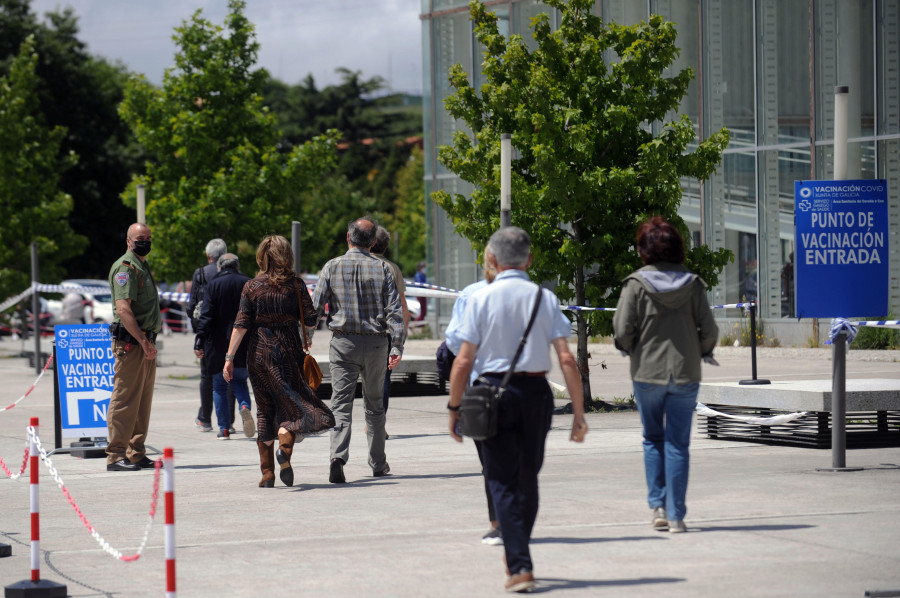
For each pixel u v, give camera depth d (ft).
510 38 167.32
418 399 188.85
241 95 252.83
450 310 329.11
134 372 116.47
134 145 578.25
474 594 63.82
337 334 105.81
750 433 127.13
